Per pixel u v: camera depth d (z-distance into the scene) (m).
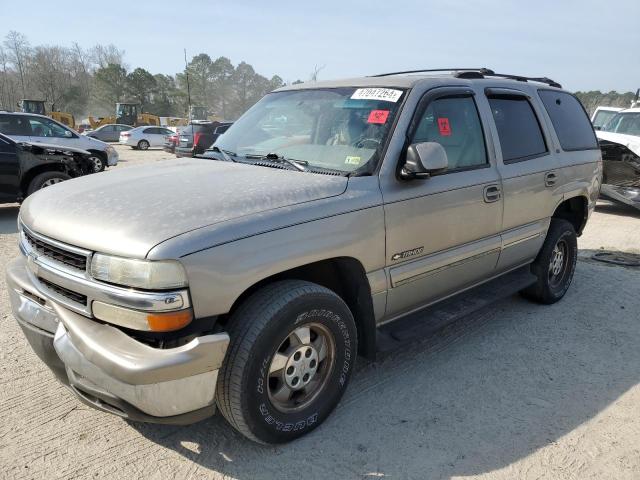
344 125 3.36
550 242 4.67
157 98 82.88
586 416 3.15
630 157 9.27
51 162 8.76
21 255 3.16
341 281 3.05
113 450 2.74
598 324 4.55
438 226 3.39
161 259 2.20
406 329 3.38
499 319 4.62
